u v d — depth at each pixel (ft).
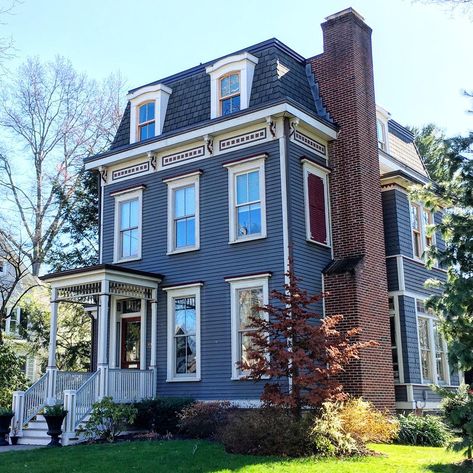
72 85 105.19
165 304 58.03
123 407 47.83
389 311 57.82
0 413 49.78
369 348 51.72
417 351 58.75
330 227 56.49
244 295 53.36
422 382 58.34
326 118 58.70
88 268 53.36
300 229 52.65
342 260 54.70
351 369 50.49
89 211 98.68
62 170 102.32
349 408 39.29
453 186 40.75
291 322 39.50
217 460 34.91
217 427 45.03
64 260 97.30
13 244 94.99
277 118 53.31
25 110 100.89
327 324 40.01
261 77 56.80
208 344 54.29
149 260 60.59
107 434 47.60
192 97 61.98
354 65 58.49
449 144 40.11
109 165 65.72
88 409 49.70
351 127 57.36
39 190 100.22
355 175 56.18
